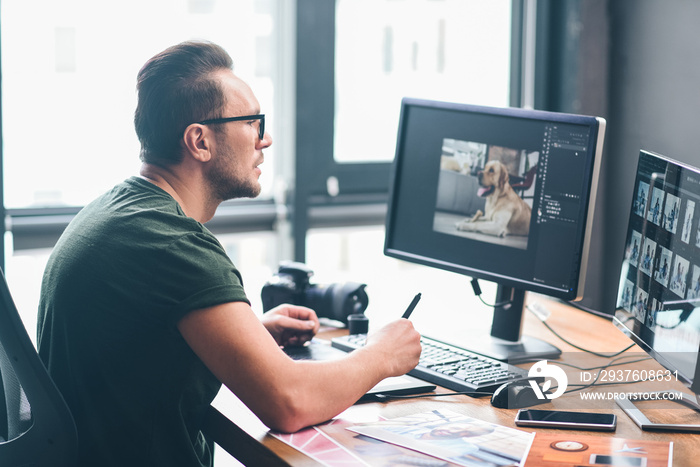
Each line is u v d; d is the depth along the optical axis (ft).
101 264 4.02
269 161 9.61
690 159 8.02
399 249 5.96
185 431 4.17
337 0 9.34
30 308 8.31
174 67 4.41
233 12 9.10
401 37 9.89
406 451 3.62
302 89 9.30
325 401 3.94
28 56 8.12
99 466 4.16
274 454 3.63
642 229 4.66
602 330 6.02
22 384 3.96
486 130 5.41
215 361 3.82
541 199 5.12
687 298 3.91
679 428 3.95
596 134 4.83
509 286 5.30
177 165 4.47
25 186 8.32
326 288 6.10
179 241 3.98
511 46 10.40
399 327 4.54
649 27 8.45
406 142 5.91
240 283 4.07
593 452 3.56
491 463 3.44
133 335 3.99
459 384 4.59
